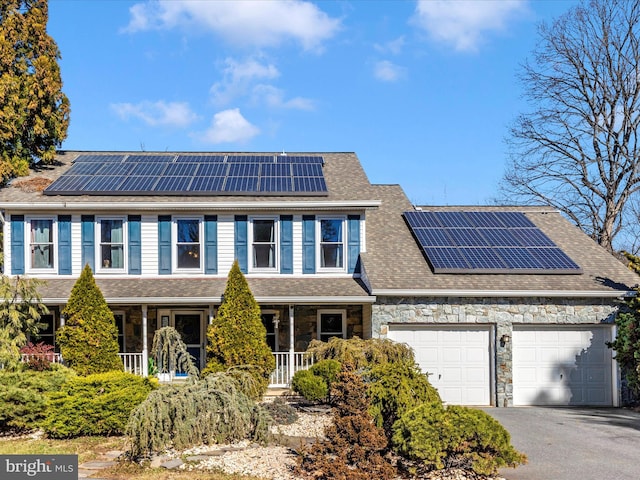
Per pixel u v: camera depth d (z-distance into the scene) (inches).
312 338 789.9
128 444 447.5
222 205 752.3
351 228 781.3
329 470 367.2
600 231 1266.0
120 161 888.9
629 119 1197.1
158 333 540.4
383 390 424.8
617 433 548.1
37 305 652.1
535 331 714.8
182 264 768.9
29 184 799.1
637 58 1178.6
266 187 785.6
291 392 684.1
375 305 698.8
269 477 385.1
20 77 885.2
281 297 700.7
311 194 773.3
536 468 427.2
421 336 705.0
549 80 1266.0
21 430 522.6
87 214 761.6
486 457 381.1
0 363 610.9
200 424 456.4
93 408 490.3
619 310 713.0
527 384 711.1
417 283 705.6
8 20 894.4
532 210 956.0
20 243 753.6
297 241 776.3
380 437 390.0
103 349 665.6
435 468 401.4
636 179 1200.2
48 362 596.4
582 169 1263.5
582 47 1219.9
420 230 831.1
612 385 710.5
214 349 653.9
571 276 735.1
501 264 741.9
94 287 674.8
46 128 898.7
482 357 707.4
